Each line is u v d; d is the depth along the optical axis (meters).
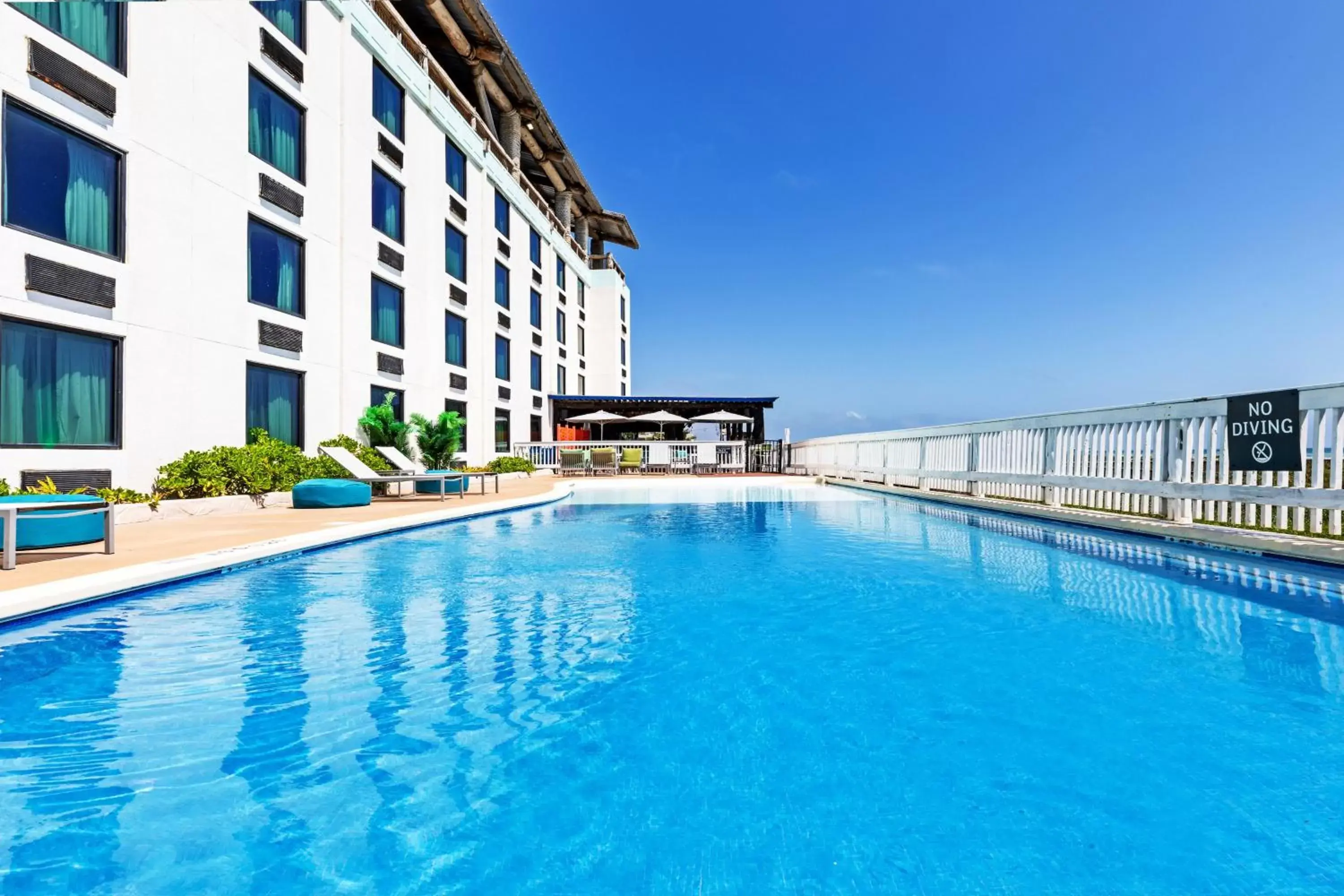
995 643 3.52
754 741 2.40
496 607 4.34
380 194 15.25
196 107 9.67
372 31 14.53
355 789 2.08
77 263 7.88
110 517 5.27
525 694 2.86
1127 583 4.97
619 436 30.20
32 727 2.51
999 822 1.88
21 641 3.54
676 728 2.51
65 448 7.73
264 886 1.63
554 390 28.67
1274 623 3.85
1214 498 6.20
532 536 7.71
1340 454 5.10
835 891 1.60
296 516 8.65
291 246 12.09
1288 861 1.69
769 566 5.76
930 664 3.21
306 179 12.38
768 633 3.73
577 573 5.47
